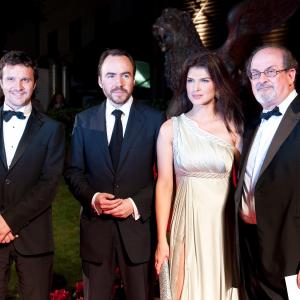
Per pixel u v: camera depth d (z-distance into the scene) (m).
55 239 5.78
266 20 7.56
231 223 2.95
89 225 3.01
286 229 2.49
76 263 5.02
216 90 2.97
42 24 25.89
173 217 3.00
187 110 3.11
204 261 2.90
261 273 2.65
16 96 2.85
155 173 3.14
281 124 2.59
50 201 2.91
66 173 3.05
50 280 3.03
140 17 16.67
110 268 3.03
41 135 2.91
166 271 2.85
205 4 12.23
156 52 14.35
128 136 2.99
